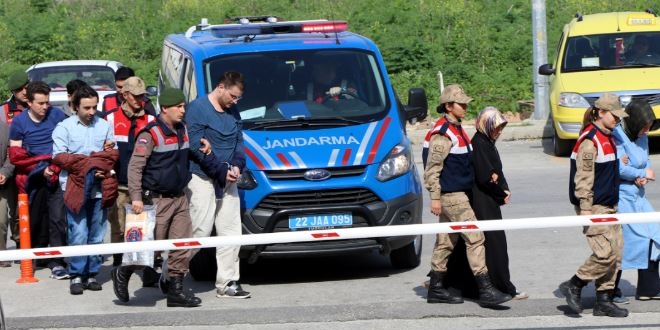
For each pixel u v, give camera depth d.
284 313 9.94
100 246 8.78
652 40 21.48
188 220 10.38
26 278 12.01
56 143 11.10
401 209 11.41
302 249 11.17
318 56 12.57
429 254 13.10
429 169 9.88
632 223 8.97
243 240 8.75
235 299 10.86
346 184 11.20
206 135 10.50
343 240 11.21
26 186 12.20
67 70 22.86
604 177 9.37
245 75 12.31
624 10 32.16
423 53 28.23
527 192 17.16
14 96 12.66
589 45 21.50
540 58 24.17
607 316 9.62
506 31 30.08
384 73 12.59
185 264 10.46
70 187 11.12
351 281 11.70
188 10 33.09
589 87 20.34
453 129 9.86
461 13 31.12
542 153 21.39
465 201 9.82
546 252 12.80
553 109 20.72
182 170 10.23
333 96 12.20
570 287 9.58
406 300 10.53
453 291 10.27
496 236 9.94
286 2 32.94
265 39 13.04
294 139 11.52
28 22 31.67
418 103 12.91
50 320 9.96
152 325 9.77
